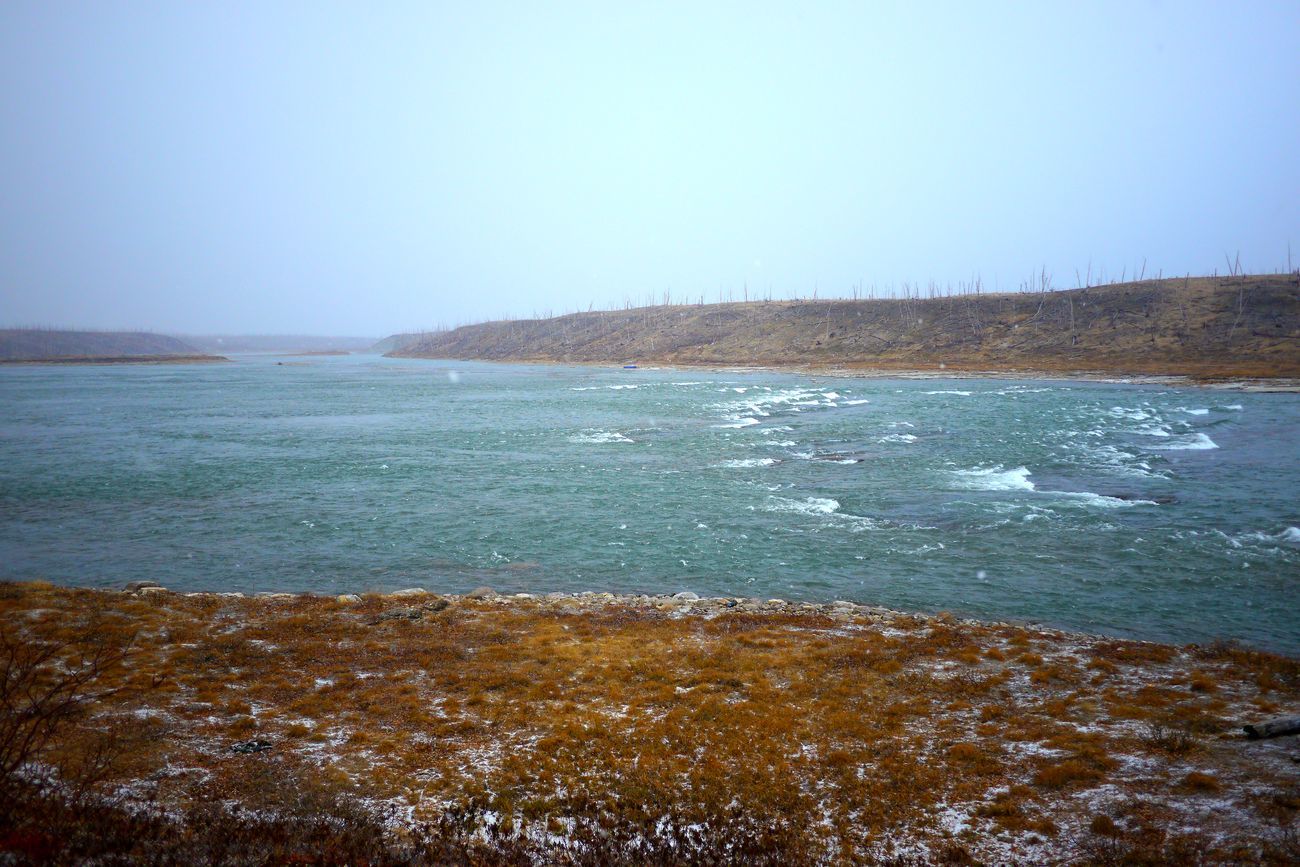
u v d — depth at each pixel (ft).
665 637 57.67
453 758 36.94
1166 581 76.18
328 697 44.52
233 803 31.30
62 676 44.78
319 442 177.17
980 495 112.68
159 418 228.84
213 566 86.07
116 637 53.57
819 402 244.01
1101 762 35.09
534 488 124.36
